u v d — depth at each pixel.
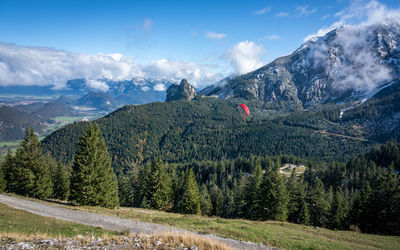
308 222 57.59
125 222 30.53
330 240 29.50
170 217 38.44
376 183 54.03
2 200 36.62
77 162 43.78
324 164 173.50
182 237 20.48
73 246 16.80
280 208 51.62
